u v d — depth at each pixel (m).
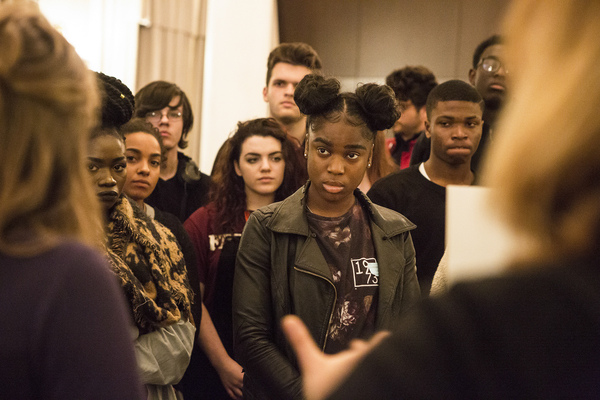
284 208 1.48
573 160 0.41
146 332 1.29
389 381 0.44
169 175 2.59
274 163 2.17
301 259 1.40
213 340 1.93
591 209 0.42
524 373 0.41
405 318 0.48
